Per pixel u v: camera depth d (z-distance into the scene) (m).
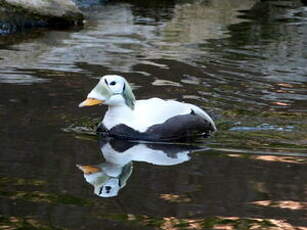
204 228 8.20
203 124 12.23
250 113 13.42
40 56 17.56
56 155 10.74
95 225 8.20
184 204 8.88
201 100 14.23
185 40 19.94
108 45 19.09
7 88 14.47
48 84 14.88
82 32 20.91
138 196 9.14
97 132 12.02
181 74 16.19
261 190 9.40
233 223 8.34
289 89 15.23
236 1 26.97
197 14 24.17
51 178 9.75
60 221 8.29
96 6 25.62
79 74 15.85
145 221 8.34
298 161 10.68
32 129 11.96
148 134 11.81
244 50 18.73
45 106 13.31
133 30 21.28
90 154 10.90
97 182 9.62
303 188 9.51
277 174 10.05
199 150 11.23
